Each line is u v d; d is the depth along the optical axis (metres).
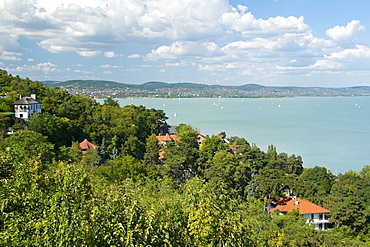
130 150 118.69
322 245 51.56
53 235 20.75
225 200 29.72
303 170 119.31
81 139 119.25
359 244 53.75
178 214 27.02
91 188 26.12
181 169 93.81
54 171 27.92
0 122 103.56
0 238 20.69
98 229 21.70
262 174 91.31
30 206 24.17
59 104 150.12
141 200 26.89
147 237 22.91
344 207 74.12
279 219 55.16
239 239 26.59
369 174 113.31
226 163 102.12
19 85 162.38
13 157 31.44
